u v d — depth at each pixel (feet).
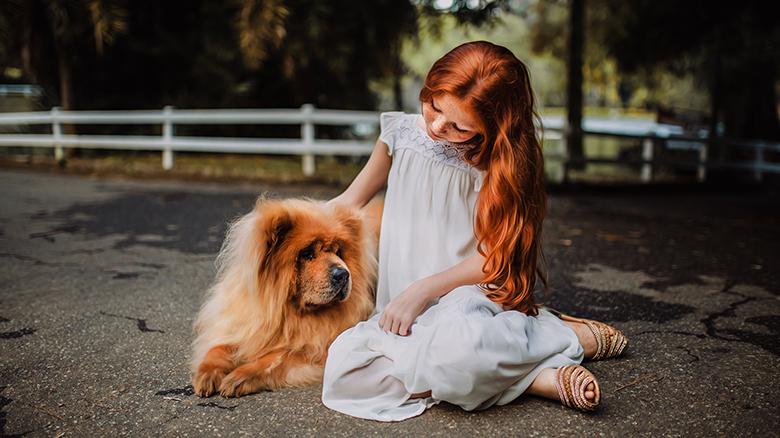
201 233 15.23
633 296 10.41
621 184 30.07
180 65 34.83
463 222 6.79
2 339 7.83
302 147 27.04
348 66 35.40
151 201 20.39
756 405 6.11
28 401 6.09
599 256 13.91
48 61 33.35
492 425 5.63
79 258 12.47
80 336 7.99
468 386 5.49
